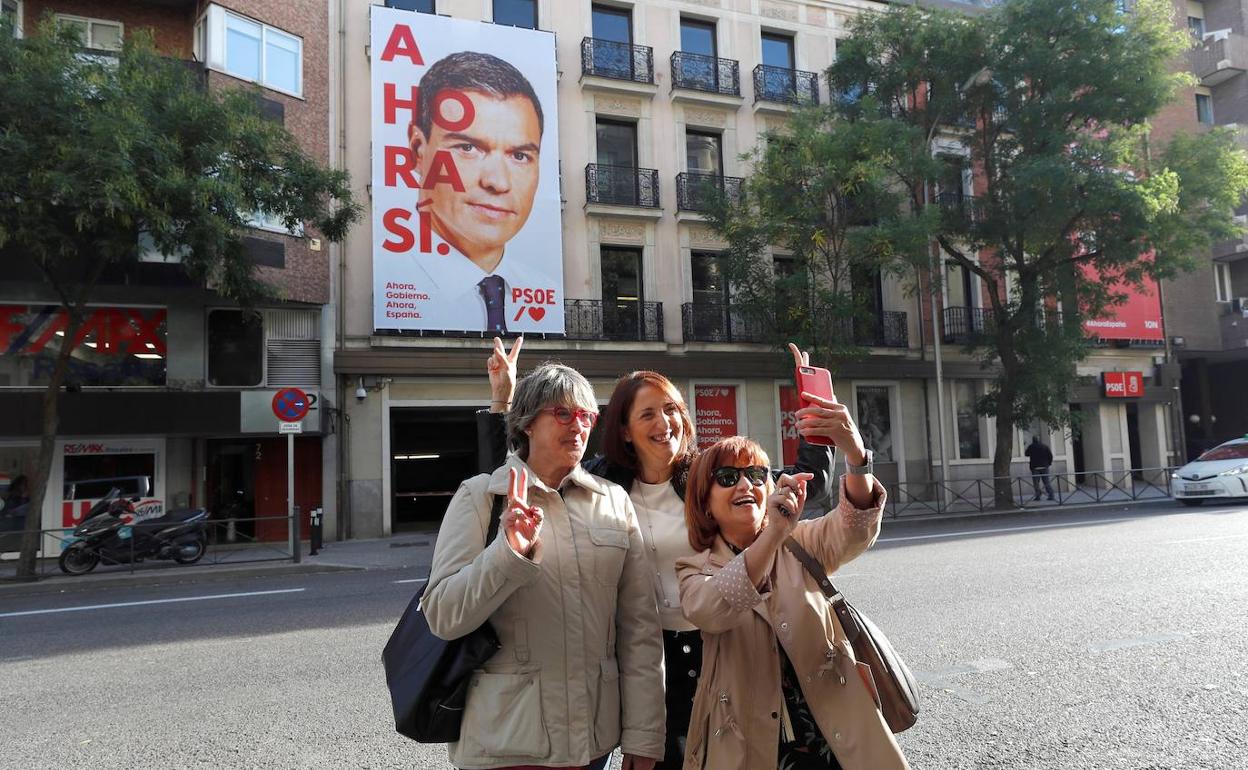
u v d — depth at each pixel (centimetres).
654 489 267
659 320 1981
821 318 1736
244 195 1236
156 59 1257
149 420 1502
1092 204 1623
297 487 1695
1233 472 1659
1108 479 2458
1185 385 2988
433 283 1764
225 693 525
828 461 261
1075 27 1697
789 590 222
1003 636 603
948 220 1834
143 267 1488
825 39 2252
